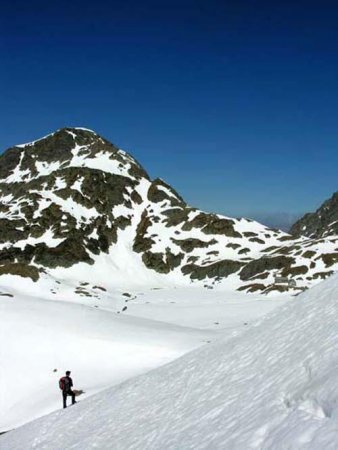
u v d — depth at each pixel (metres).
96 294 127.44
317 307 20.23
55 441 24.67
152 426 18.38
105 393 30.91
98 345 58.47
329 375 11.79
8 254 168.25
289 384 13.58
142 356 55.47
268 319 24.89
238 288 139.12
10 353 59.38
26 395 52.72
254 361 18.81
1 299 74.12
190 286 162.25
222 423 13.82
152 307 105.62
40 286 129.25
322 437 9.22
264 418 12.09
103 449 19.02
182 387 21.89
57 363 56.81
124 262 184.62
